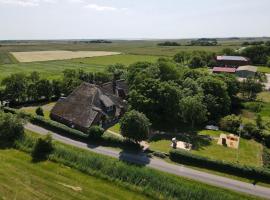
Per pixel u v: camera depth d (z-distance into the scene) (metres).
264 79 135.38
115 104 75.88
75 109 70.44
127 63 179.75
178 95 72.94
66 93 96.12
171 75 88.19
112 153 55.28
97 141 60.38
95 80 111.31
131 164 50.31
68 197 38.94
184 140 65.62
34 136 60.81
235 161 55.97
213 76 97.56
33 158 50.16
